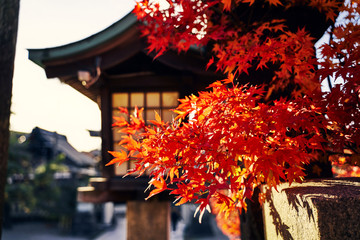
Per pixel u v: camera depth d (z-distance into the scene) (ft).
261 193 6.56
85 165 85.76
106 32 17.07
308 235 4.35
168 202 19.66
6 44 7.21
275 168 4.85
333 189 4.89
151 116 18.17
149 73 18.30
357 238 4.05
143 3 7.30
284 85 7.86
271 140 5.34
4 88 7.12
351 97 5.58
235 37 8.30
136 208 19.54
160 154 5.32
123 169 18.48
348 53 6.08
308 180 6.52
